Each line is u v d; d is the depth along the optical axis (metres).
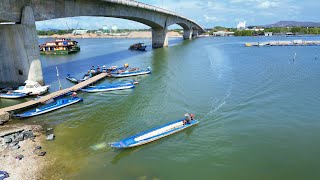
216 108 34.62
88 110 35.88
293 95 38.97
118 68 62.34
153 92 43.19
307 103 35.66
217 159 23.47
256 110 33.72
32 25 43.00
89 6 57.41
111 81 52.88
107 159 23.42
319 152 24.36
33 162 22.59
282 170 21.94
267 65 63.78
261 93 40.12
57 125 30.89
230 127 29.28
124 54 94.12
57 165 22.27
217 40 165.88
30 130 29.05
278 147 25.22
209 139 26.83
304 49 99.50
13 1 39.84
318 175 21.31
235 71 57.09
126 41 175.50
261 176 21.23
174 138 27.16
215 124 30.09
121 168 22.12
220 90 42.31
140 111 34.88
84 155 23.97
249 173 21.58
